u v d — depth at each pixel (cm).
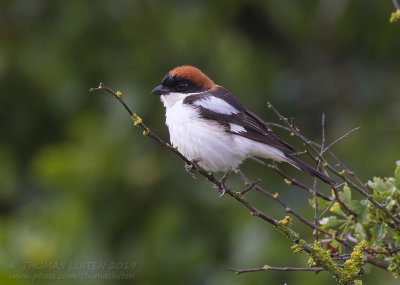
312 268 654
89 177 1134
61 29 1252
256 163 1202
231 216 1117
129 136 1165
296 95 1380
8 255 984
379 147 1209
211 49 1244
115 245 1141
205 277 1097
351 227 708
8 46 1273
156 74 1220
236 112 884
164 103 955
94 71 1242
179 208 1141
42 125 1311
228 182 1157
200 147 862
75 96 1242
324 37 1388
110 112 1176
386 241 685
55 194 1191
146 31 1244
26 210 1195
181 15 1256
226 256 1109
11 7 1298
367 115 1316
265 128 893
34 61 1245
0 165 1247
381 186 698
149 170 1148
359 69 1384
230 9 1326
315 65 1423
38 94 1291
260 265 1041
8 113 1303
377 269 1012
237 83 1228
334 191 702
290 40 1421
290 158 836
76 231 1067
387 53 1375
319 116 1380
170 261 1109
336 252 706
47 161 1134
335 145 1247
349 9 1330
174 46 1234
